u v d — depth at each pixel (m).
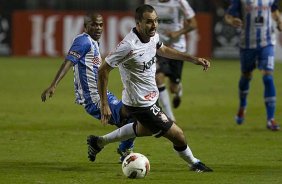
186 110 58.12
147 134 32.34
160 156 36.72
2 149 38.78
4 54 108.56
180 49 51.06
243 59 49.16
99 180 30.23
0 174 31.75
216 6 104.62
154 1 50.75
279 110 58.59
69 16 106.06
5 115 53.81
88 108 35.00
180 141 31.50
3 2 107.31
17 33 107.75
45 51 107.44
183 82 80.50
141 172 30.36
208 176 31.20
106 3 106.38
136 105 31.03
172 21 50.81
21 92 69.56
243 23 48.72
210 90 72.94
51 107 59.00
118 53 30.33
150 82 31.03
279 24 48.59
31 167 33.56
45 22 106.75
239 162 35.16
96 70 34.75
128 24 104.94
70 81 82.69
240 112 50.09
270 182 30.02
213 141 42.19
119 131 32.62
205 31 104.75
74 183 29.67
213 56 105.56
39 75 85.50
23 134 44.41
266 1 48.09
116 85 77.00
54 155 36.97
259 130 47.38
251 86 77.81
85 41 34.16
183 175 31.38
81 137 43.44
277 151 38.66
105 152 37.78
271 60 48.03
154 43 30.89
